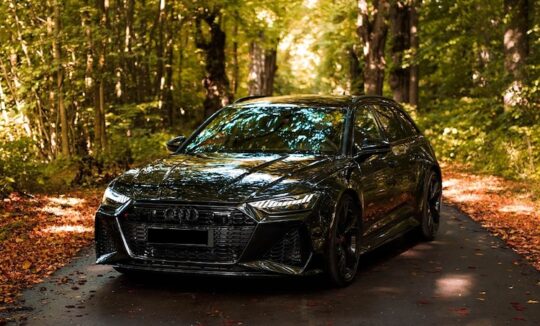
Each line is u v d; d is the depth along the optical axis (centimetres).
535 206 1088
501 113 1809
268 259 572
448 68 2817
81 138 1730
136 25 2092
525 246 788
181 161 650
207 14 2572
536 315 530
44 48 1530
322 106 719
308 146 670
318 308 549
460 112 2075
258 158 645
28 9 1528
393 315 530
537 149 1505
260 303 564
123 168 1482
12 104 1591
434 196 856
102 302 567
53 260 723
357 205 646
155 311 542
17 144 1250
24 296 585
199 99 3102
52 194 1217
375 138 729
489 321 515
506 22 1741
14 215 982
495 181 1432
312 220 578
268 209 568
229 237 570
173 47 2580
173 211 576
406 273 669
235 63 3447
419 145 837
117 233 594
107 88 1933
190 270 577
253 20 2811
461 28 2452
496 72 1836
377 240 696
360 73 3672
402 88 2780
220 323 511
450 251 773
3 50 1536
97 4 1639
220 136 705
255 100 762
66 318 524
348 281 621
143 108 1817
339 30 3653
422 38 2816
